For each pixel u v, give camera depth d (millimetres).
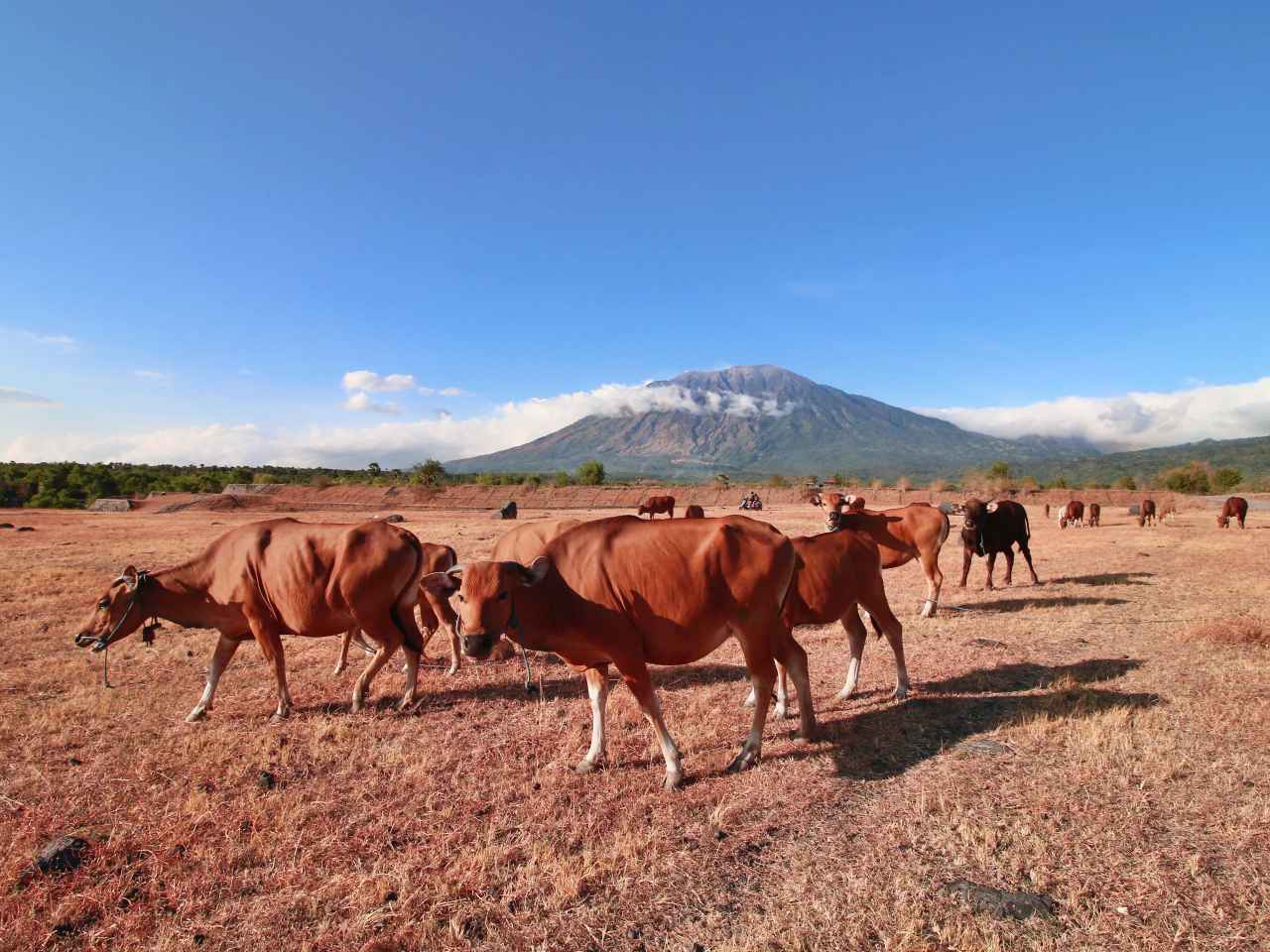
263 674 9180
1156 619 11148
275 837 4781
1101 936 3520
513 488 84562
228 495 69000
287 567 7234
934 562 11977
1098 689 7500
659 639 5758
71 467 77750
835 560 7266
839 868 4230
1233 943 3439
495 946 3609
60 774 5895
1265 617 10789
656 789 5457
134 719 7359
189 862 4516
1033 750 5879
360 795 5465
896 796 5172
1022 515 15289
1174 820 4637
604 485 95938
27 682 8719
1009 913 3711
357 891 4094
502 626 5348
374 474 94938
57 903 4078
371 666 7617
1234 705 6738
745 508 56281
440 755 6258
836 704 7520
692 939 3613
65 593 15117
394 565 7375
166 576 7504
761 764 5887
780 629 6180
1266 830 4438
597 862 4328
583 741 6559
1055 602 12914
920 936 3557
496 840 4723
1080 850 4305
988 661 8867
